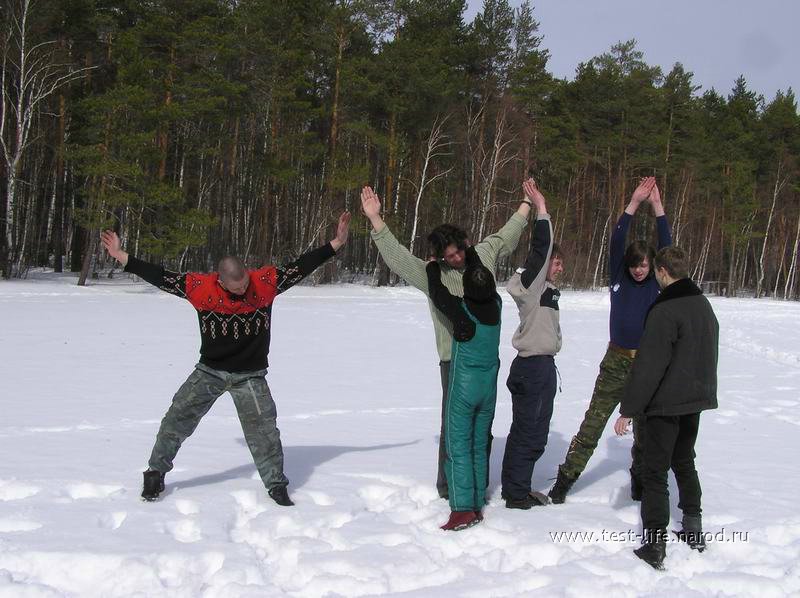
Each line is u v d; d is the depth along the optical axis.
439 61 36.47
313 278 36.16
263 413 4.64
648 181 4.98
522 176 42.72
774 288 59.88
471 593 3.49
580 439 4.87
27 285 26.94
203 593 3.45
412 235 36.88
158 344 13.24
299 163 37.84
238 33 32.81
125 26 33.41
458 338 4.44
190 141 34.19
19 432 6.39
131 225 32.47
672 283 4.15
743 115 57.94
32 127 34.38
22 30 27.59
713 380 4.06
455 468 4.38
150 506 4.49
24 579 3.56
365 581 3.56
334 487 5.01
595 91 47.69
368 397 8.86
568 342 16.33
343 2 35.06
